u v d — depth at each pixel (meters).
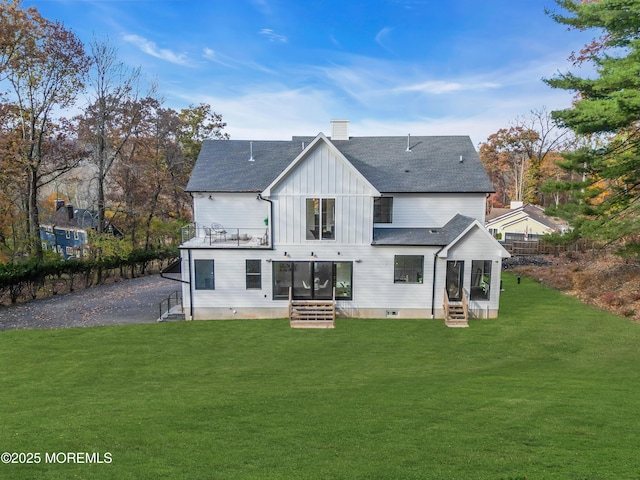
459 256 19.44
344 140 26.05
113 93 34.81
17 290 24.59
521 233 45.38
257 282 20.12
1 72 28.44
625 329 17.83
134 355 15.21
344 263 20.12
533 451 7.43
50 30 29.00
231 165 23.95
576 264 30.92
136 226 42.66
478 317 19.81
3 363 14.38
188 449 7.77
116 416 9.49
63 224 55.34
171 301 24.50
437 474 6.66
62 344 16.48
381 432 8.41
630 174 21.67
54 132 32.88
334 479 6.58
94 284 31.44
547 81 22.22
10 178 30.06
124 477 6.76
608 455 7.21
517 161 70.12
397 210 22.23
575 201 26.12
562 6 22.61
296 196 19.69
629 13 19.47
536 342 16.41
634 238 26.98
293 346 16.17
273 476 6.71
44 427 8.91
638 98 16.47
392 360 14.60
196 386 11.95
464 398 10.42
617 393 10.71
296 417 9.30
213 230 22.36
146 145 39.09
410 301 20.09
